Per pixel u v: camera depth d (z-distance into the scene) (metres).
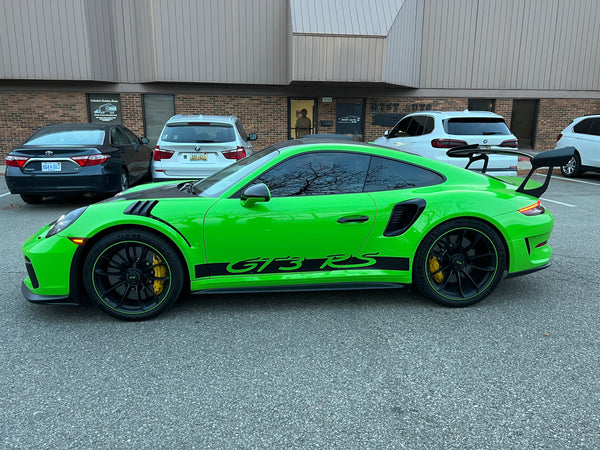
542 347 2.93
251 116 14.38
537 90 15.48
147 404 2.34
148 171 9.72
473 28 14.80
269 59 13.74
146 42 13.32
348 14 12.62
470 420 2.22
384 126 14.92
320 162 3.45
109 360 2.76
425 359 2.78
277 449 2.02
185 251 3.20
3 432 2.12
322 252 3.34
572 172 11.17
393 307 3.57
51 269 3.13
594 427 2.16
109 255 3.21
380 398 2.39
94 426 2.17
